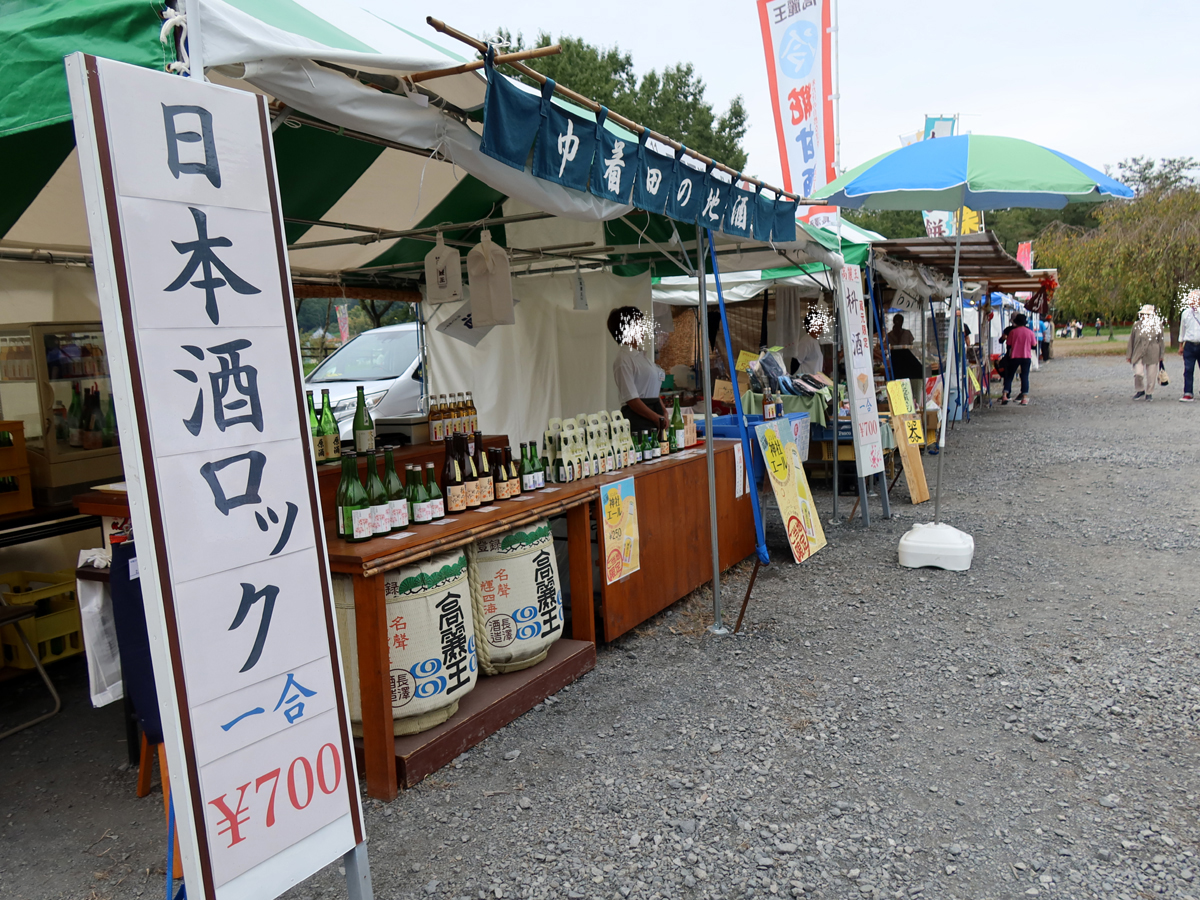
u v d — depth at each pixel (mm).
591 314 7555
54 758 3502
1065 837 2691
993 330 26891
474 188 5406
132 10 1921
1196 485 8102
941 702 3730
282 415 2016
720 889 2486
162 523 1763
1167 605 4855
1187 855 2566
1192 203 25516
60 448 4410
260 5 2266
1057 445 11109
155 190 1780
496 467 3848
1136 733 3371
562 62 22531
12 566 4395
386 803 3012
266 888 1926
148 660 2594
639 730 3539
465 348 7480
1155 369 16062
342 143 4309
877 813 2869
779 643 4520
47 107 1962
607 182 3221
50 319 4910
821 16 8148
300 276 6438
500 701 3561
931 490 8664
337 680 2111
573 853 2684
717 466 5574
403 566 3166
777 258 6523
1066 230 29938
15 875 2676
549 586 3902
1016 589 5297
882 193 5129
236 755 1879
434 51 2715
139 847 2818
